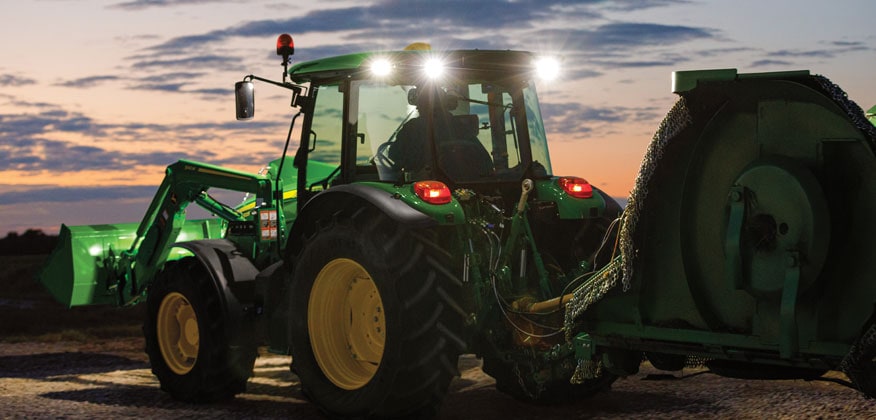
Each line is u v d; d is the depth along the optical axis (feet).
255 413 24.04
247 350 25.58
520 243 21.99
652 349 17.26
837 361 14.78
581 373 18.60
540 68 23.50
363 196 21.16
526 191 21.66
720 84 15.89
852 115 14.37
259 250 26.81
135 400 26.35
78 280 31.89
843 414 21.06
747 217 15.37
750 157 15.96
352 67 22.53
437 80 22.13
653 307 17.25
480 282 21.27
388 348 20.94
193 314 26.58
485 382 27.68
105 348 40.73
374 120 22.76
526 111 23.70
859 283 14.61
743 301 16.03
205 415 23.81
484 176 22.67
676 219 16.89
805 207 14.71
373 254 21.22
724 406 22.57
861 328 14.30
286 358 34.99
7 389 28.43
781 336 14.87
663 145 16.57
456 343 20.95
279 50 24.52
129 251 32.01
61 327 51.24
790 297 14.75
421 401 21.17
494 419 22.45
